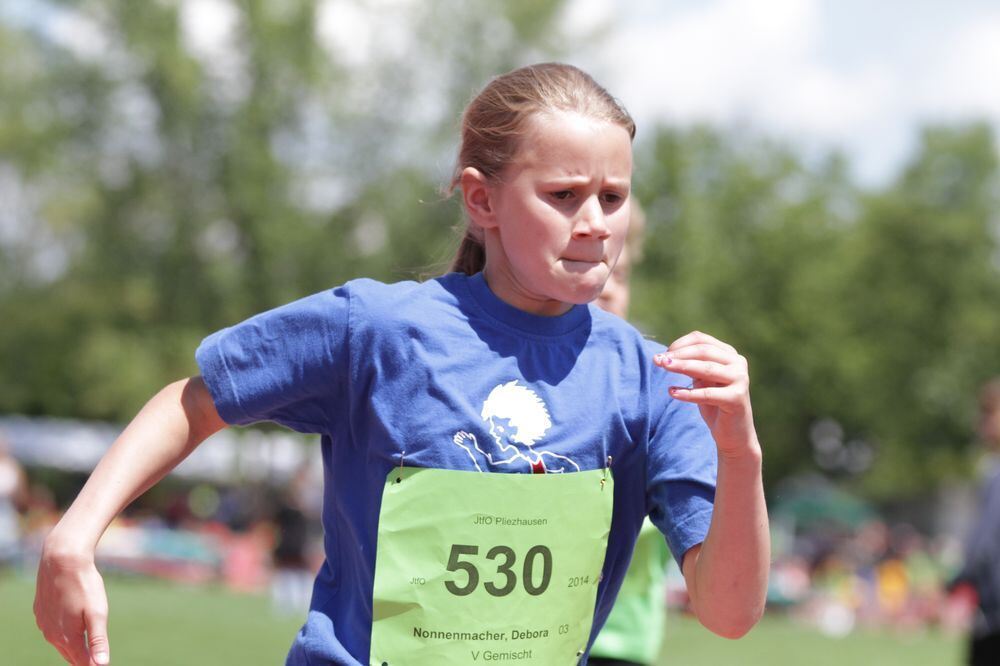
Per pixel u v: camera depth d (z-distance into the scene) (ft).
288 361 26.61
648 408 27.48
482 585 25.62
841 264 577.84
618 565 28.09
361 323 26.40
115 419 500.74
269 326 26.86
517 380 26.32
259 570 293.23
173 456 26.58
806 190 582.35
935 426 580.30
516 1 388.57
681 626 194.29
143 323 426.92
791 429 594.24
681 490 26.76
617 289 46.91
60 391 483.51
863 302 582.35
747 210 568.00
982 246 575.38
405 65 403.13
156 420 26.55
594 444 26.50
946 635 260.62
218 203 411.75
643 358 27.91
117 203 407.85
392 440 25.88
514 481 25.75
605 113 26.30
